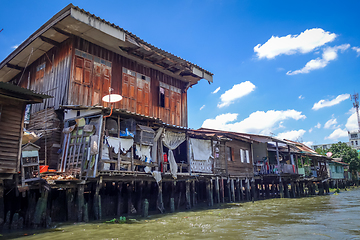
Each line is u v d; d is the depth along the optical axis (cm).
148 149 1560
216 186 2070
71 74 1588
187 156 1861
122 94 1867
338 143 5803
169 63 2061
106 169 1324
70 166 1381
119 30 1636
